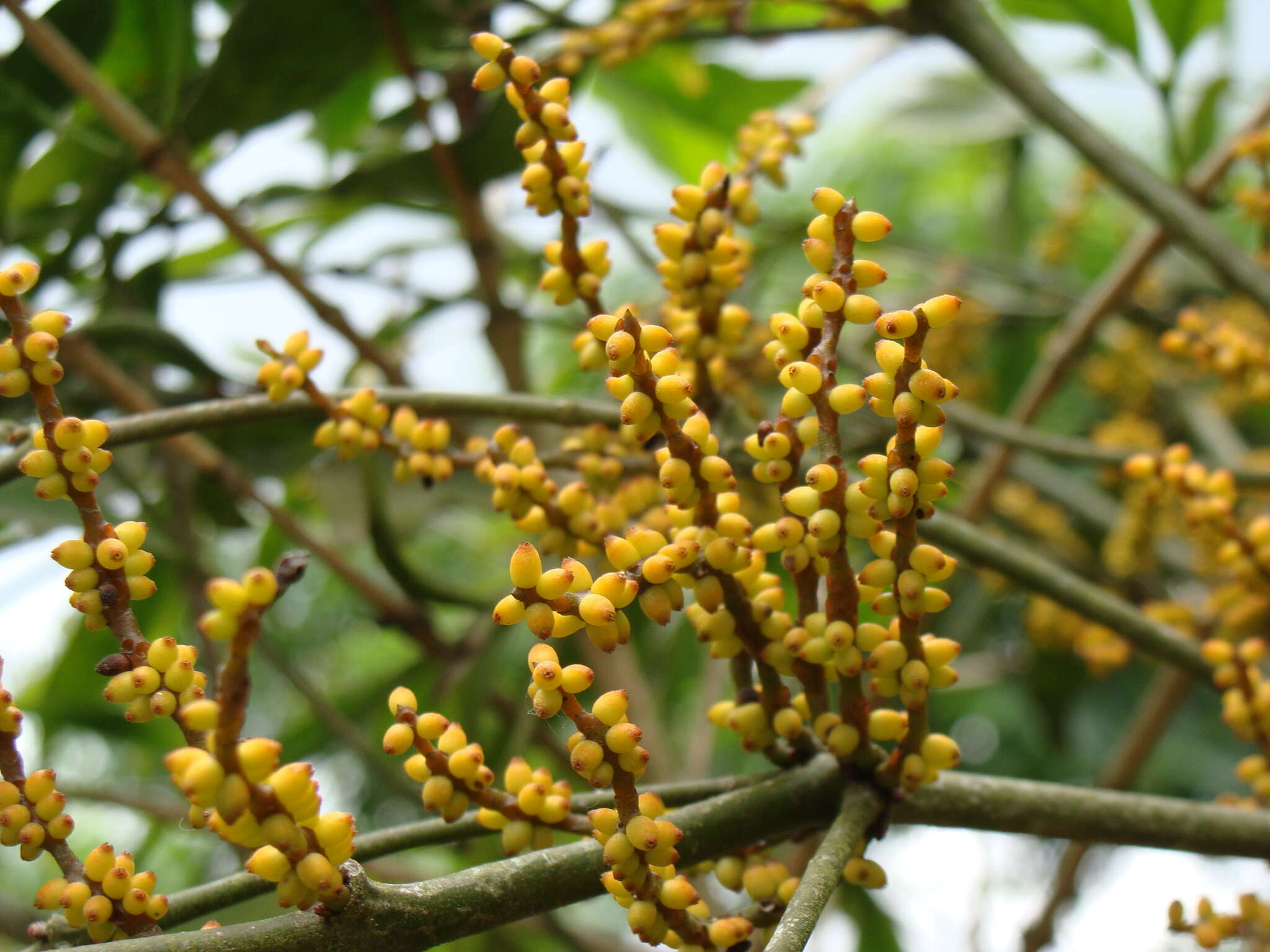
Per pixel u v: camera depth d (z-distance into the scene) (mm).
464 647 690
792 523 360
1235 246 550
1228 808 421
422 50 685
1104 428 891
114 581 355
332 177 808
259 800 325
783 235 771
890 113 924
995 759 1046
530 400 439
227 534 799
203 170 691
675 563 346
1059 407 1091
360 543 684
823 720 381
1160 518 741
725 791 394
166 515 673
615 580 333
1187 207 560
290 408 425
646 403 354
